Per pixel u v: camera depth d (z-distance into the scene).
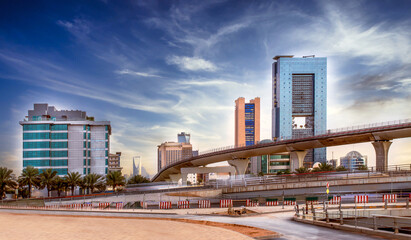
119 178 102.25
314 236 21.09
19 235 20.09
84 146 135.12
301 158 116.88
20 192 105.00
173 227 25.28
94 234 20.94
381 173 66.12
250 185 66.75
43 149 128.00
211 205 54.91
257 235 21.14
